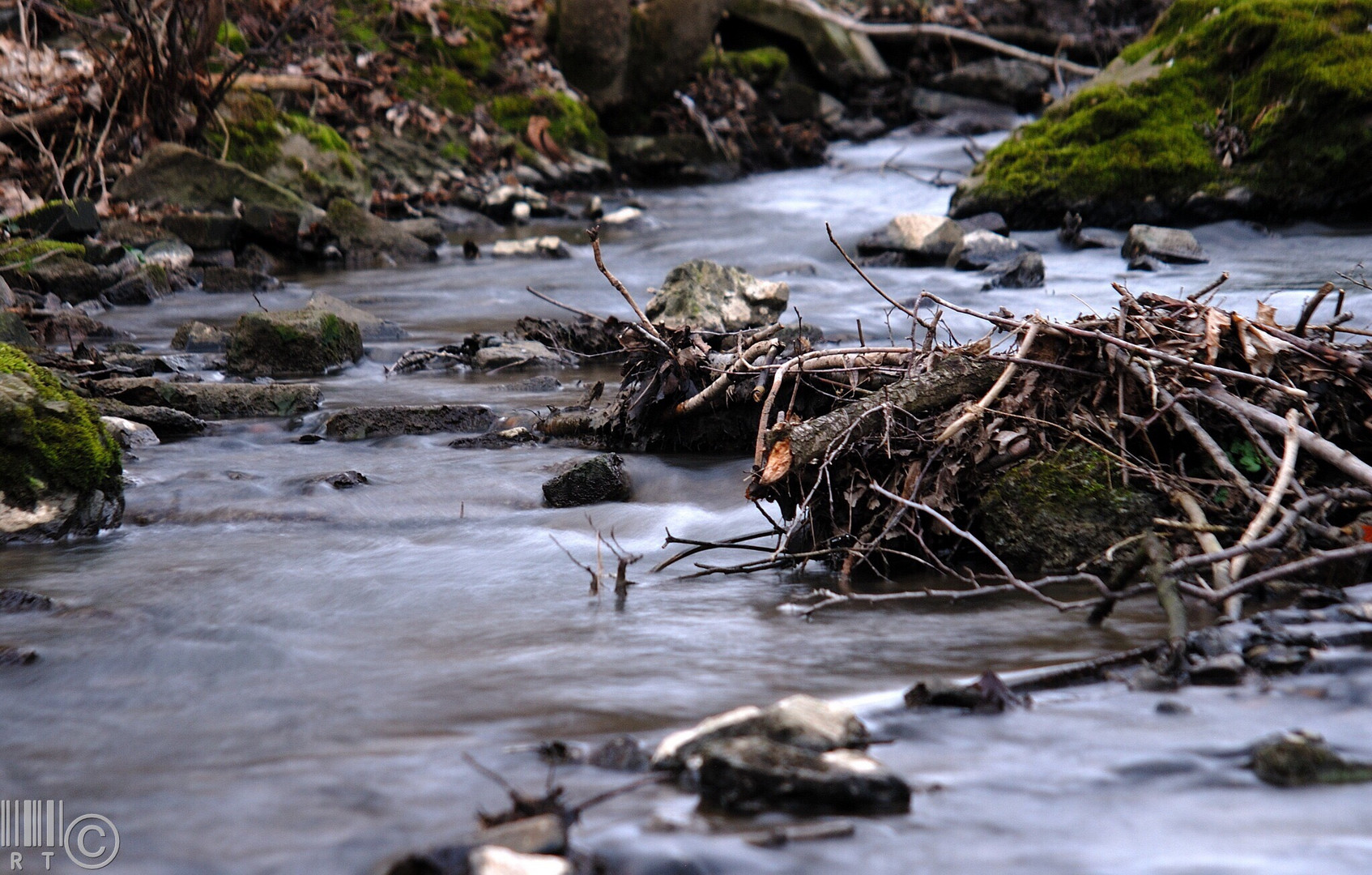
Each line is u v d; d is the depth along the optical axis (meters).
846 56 23.50
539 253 13.91
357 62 18.00
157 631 3.49
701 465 5.40
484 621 3.58
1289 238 12.54
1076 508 3.89
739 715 2.61
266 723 2.83
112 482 4.74
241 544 4.46
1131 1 24.81
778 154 21.00
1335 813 2.28
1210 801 2.34
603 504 4.99
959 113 23.44
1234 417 3.96
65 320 9.14
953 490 3.98
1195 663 2.97
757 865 2.13
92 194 13.41
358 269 13.20
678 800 2.39
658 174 20.09
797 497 4.18
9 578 4.03
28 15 15.03
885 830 2.25
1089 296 10.16
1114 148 13.17
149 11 13.78
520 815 2.30
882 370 4.52
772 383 5.07
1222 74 13.44
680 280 8.38
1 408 4.43
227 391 6.77
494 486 5.21
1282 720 2.68
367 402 7.04
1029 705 2.82
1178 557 3.68
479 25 19.89
